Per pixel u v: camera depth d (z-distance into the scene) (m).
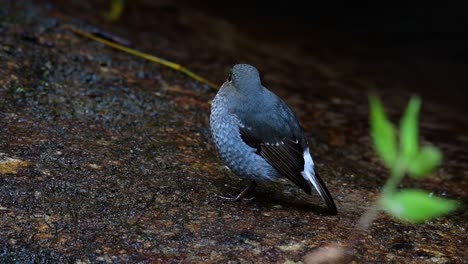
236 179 10.50
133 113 12.38
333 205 9.25
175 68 15.27
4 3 16.50
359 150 13.52
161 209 8.98
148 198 9.24
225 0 27.61
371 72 21.81
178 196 9.45
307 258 8.05
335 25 27.48
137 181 9.71
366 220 9.21
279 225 8.91
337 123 14.97
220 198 9.62
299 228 8.88
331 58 22.56
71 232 8.10
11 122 10.91
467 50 25.72
